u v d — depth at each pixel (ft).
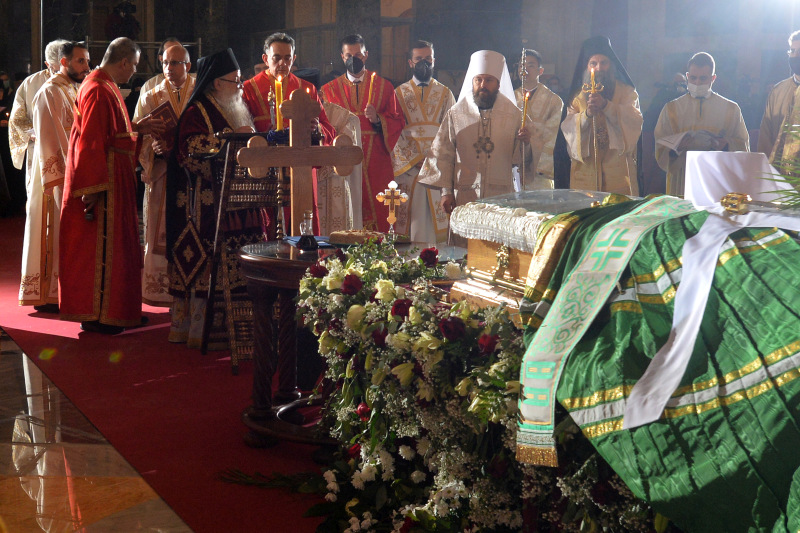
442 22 55.16
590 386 6.62
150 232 21.62
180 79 20.63
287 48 18.71
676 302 6.72
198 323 18.95
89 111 19.69
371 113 24.76
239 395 15.57
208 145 18.16
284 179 15.94
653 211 7.87
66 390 15.70
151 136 20.13
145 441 13.03
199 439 13.17
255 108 19.57
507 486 7.94
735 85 53.83
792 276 6.41
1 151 44.60
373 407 9.35
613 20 57.11
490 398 7.42
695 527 6.02
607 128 22.17
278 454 12.59
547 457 6.71
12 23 50.83
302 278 11.62
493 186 20.29
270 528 10.02
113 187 19.95
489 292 9.27
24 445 12.79
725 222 7.23
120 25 52.16
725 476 5.88
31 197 22.48
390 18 53.52
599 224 7.83
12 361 17.71
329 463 11.71
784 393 5.87
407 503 9.36
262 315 12.76
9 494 10.93
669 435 6.15
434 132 25.72
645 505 6.57
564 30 58.44
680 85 30.50
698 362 6.32
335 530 9.82
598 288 7.11
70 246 19.94
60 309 20.11
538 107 22.67
